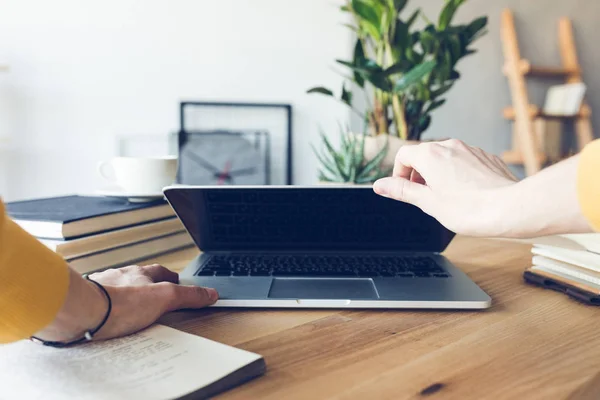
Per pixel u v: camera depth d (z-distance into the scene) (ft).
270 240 2.32
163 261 2.53
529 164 7.91
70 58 7.55
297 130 7.95
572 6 8.74
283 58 7.86
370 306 1.73
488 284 2.10
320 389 1.15
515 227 1.38
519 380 1.20
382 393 1.13
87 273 2.19
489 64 8.34
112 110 7.68
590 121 9.07
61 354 1.26
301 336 1.50
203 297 1.68
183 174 7.68
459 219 1.50
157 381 1.11
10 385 1.09
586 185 1.23
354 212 2.26
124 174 2.70
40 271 1.16
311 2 7.79
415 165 1.67
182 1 7.64
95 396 1.04
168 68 7.73
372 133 3.43
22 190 7.71
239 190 2.16
